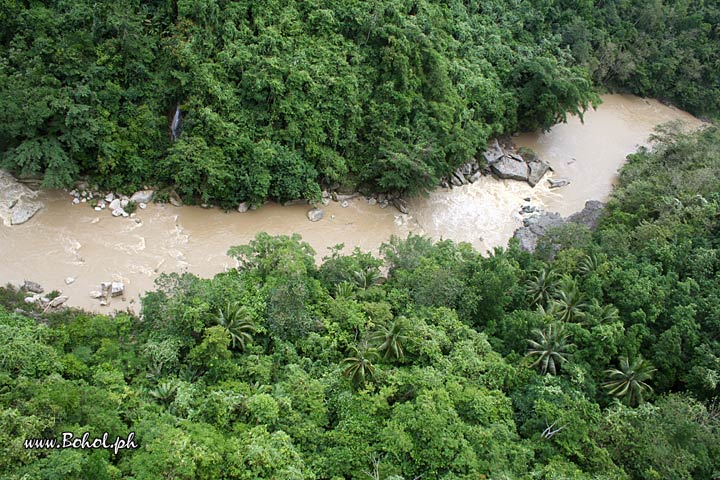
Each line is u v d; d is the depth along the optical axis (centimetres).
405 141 6044
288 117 5522
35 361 3177
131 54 5250
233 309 3841
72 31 5175
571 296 4472
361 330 4000
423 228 5959
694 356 4244
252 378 3534
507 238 6034
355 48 6000
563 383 3784
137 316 4291
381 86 6006
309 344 3856
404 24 6156
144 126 5288
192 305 3822
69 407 2806
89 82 5062
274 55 5547
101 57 5150
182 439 2731
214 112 5322
